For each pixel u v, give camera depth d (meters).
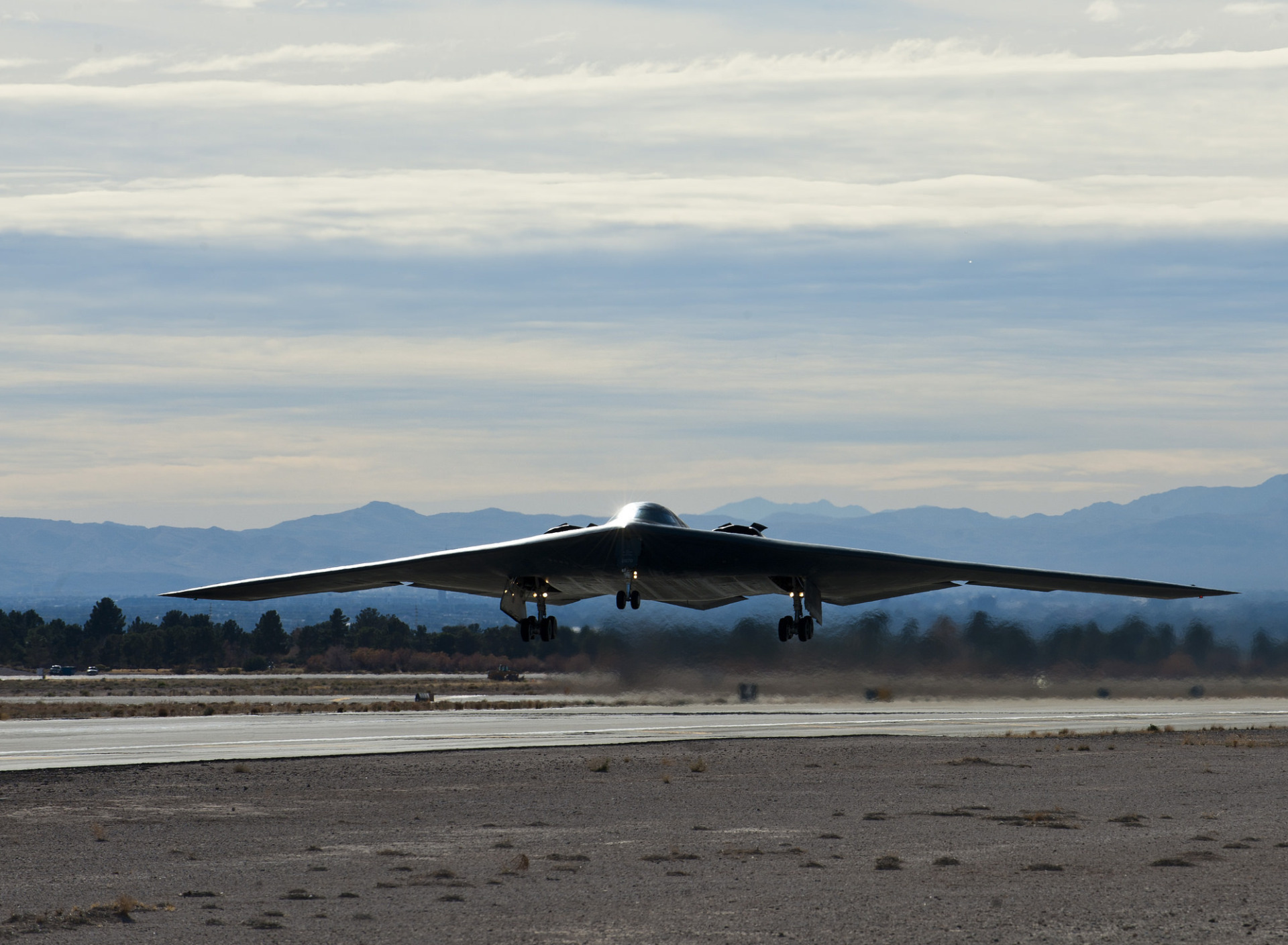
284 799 60.78
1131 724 119.19
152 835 49.59
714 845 46.56
